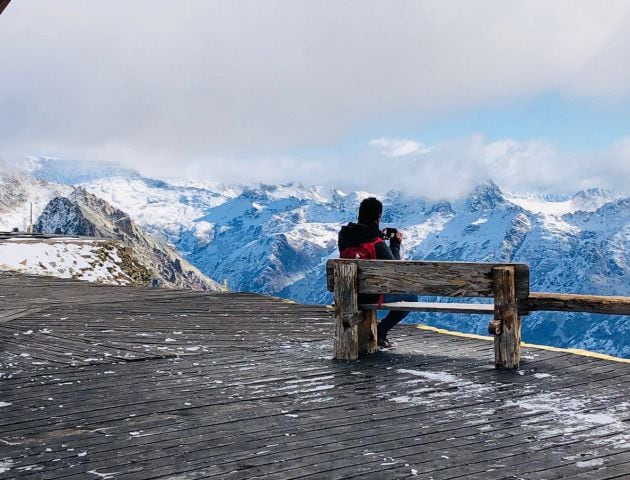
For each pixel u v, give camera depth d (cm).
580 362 698
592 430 481
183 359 734
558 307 650
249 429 486
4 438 468
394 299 762
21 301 1251
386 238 799
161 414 524
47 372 670
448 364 696
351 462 421
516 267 666
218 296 1325
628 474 399
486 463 418
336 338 724
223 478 396
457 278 685
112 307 1162
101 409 538
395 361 713
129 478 396
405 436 470
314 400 562
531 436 468
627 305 623
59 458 429
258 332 906
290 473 404
